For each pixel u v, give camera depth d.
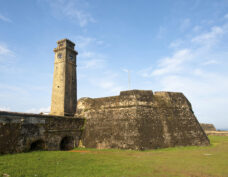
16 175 8.09
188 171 9.50
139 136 18.66
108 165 10.91
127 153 16.27
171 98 23.19
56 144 18.81
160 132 19.83
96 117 22.98
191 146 19.70
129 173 9.13
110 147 19.56
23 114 15.44
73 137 21.53
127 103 21.50
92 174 8.86
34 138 16.28
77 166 10.56
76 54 33.97
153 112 21.14
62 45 32.06
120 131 20.06
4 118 13.81
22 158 12.19
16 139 14.55
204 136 21.61
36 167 9.78
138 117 20.06
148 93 22.38
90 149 19.95
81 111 25.28
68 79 30.69
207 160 12.20
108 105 22.89
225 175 8.74
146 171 9.52
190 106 24.86
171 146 19.27
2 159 11.45
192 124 21.91
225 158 12.81
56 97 29.95
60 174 8.75
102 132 21.28
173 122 21.20
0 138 13.34
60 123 19.70
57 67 31.36
